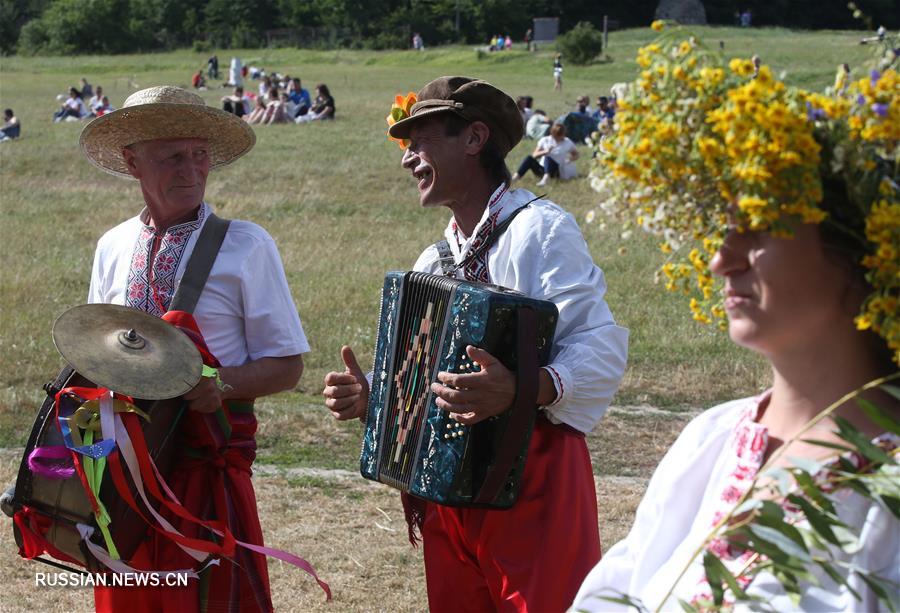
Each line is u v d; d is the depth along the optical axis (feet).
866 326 6.36
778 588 6.65
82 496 12.33
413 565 20.29
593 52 209.97
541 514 11.89
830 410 6.52
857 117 6.31
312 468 24.90
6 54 350.64
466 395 11.07
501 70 216.54
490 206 12.75
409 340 12.01
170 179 13.87
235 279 13.70
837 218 6.51
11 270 45.34
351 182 70.95
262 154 80.94
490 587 12.10
